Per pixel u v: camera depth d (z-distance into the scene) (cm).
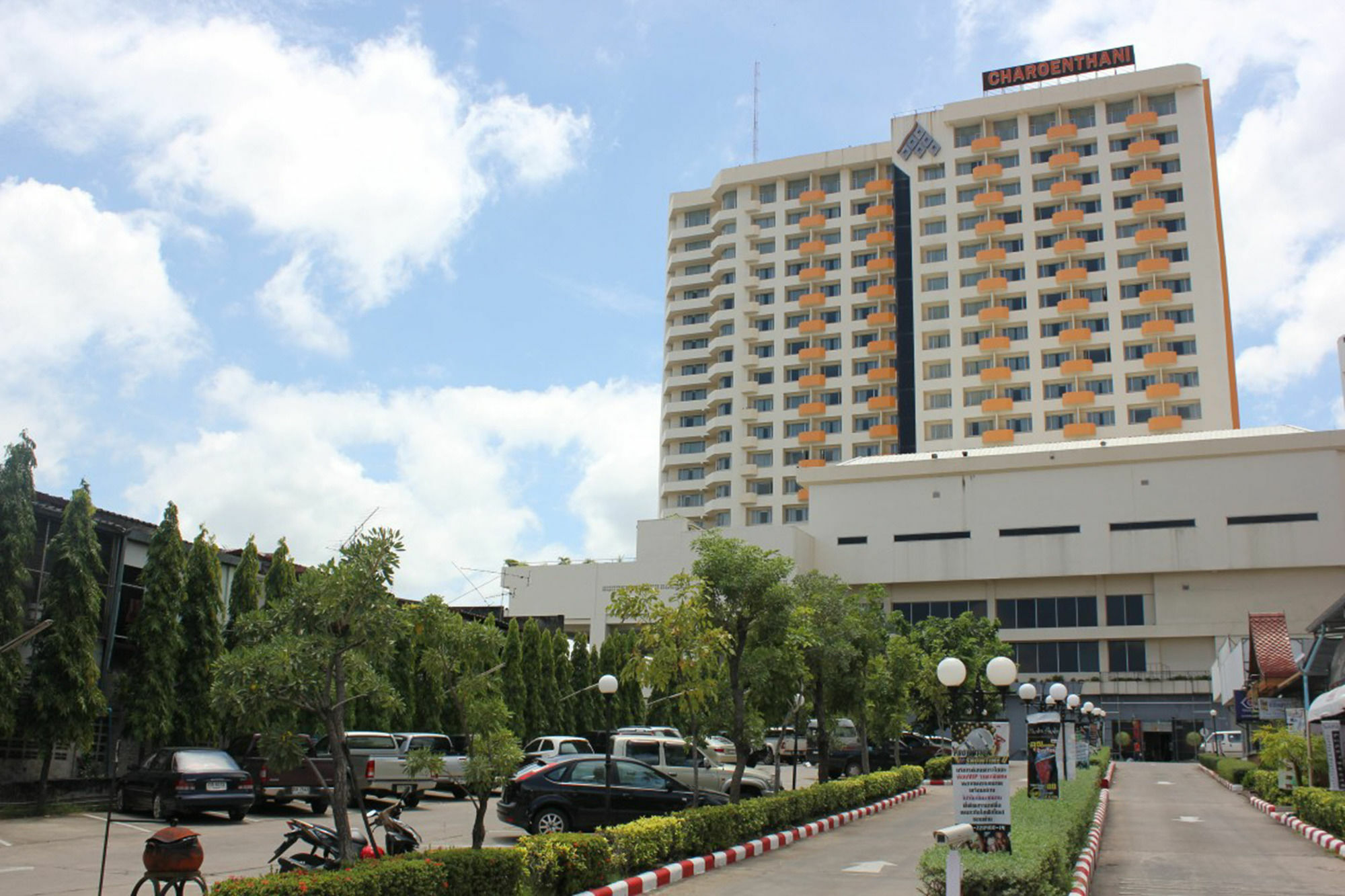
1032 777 1927
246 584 2666
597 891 1280
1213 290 8381
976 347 8875
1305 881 1552
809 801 2150
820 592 2670
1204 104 8844
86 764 2473
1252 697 3797
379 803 2364
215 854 1691
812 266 9781
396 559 1087
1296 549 6319
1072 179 8894
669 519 7506
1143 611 6725
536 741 3195
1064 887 1249
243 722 1021
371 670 1139
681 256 10544
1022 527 6944
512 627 3734
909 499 7250
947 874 956
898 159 9531
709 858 1582
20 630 2123
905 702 3559
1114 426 8406
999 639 6028
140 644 2389
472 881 1057
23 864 1533
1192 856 1838
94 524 2294
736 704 1969
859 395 9462
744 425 9731
